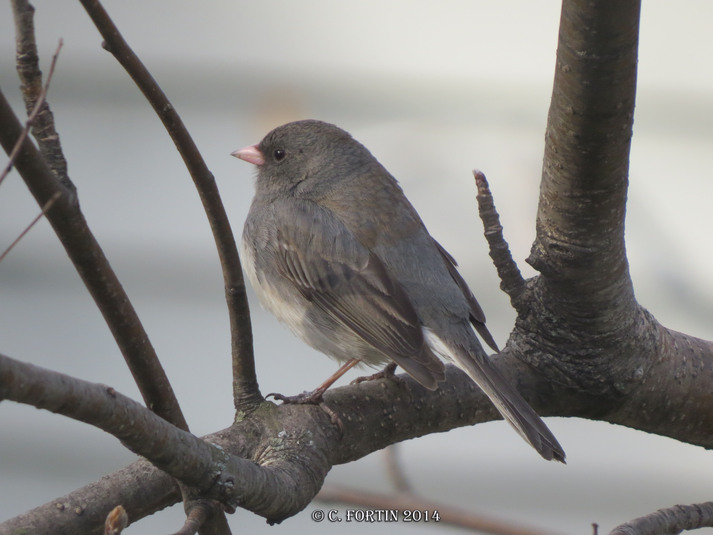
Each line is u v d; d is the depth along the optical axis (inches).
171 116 208.7
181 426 211.8
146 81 203.8
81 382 155.7
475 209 429.4
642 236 427.5
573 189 235.8
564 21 209.9
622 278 256.4
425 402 271.6
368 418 259.1
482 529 279.0
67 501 208.1
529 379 278.1
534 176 426.6
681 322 423.5
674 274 424.8
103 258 191.3
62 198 177.2
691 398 280.2
